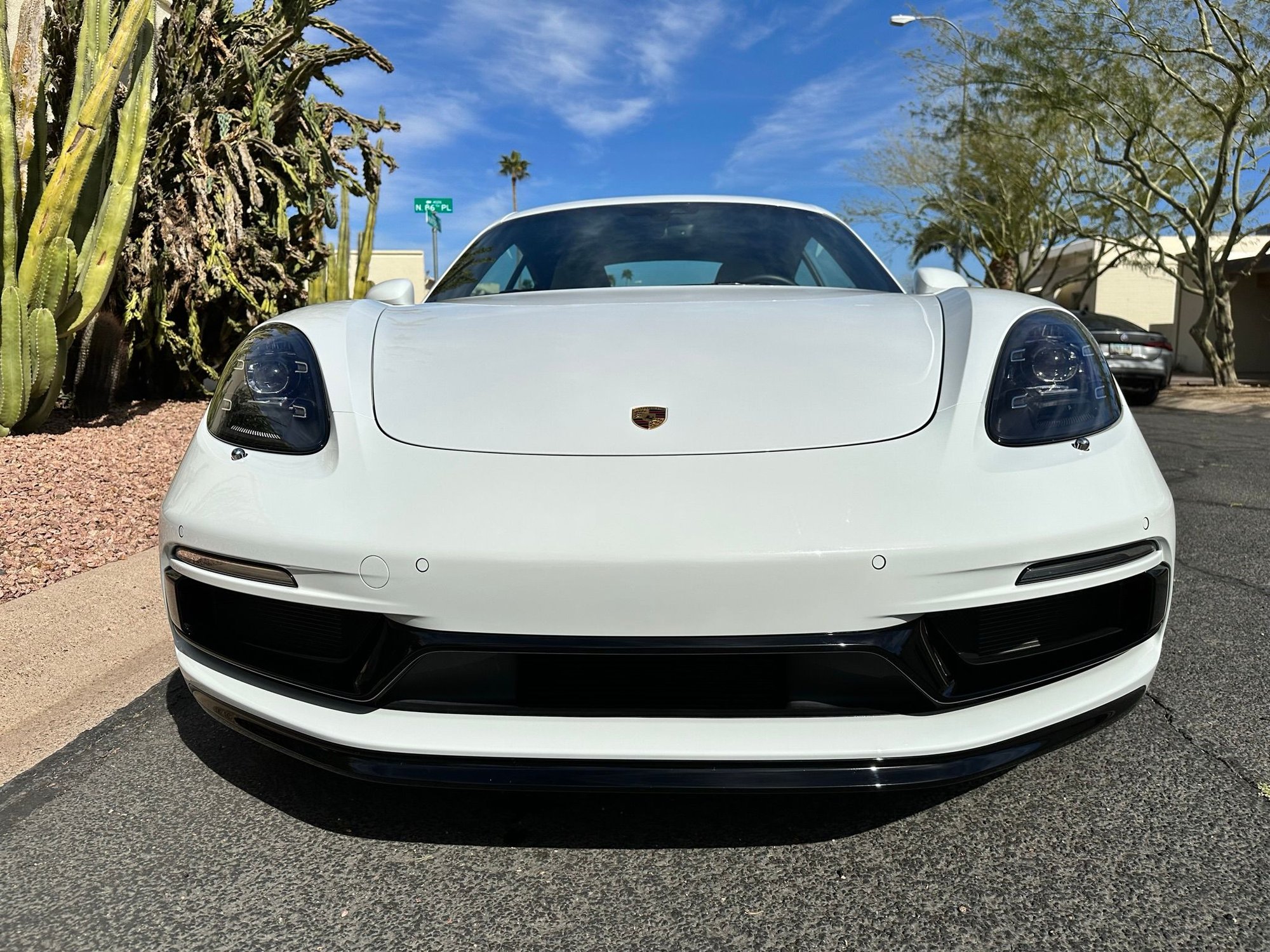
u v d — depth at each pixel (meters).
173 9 6.34
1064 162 16.41
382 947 1.33
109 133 5.52
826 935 1.34
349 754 1.40
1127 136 13.23
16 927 1.38
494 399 1.60
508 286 2.70
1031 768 1.83
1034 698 1.44
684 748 1.34
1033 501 1.42
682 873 1.50
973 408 1.54
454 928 1.37
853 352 1.72
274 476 1.51
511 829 1.64
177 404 6.61
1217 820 1.62
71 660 2.43
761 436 1.49
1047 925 1.35
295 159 6.75
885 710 1.38
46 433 4.94
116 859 1.56
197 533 1.51
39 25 4.73
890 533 1.35
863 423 1.52
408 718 1.40
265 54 6.71
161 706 2.19
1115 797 1.70
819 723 1.37
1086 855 1.52
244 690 1.50
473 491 1.42
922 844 1.57
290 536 1.42
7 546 3.27
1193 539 3.69
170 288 6.23
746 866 1.51
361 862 1.54
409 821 1.67
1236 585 3.04
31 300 4.65
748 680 1.37
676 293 2.32
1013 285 23.58
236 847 1.59
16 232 4.51
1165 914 1.36
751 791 1.33
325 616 1.43
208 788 1.80
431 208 12.14
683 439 1.49
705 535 1.34
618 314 1.94
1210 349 14.24
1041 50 12.61
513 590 1.34
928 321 1.88
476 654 1.37
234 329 6.81
